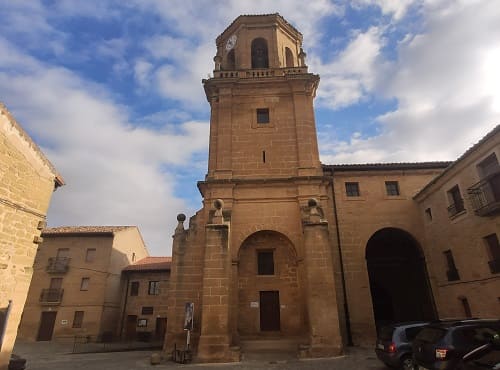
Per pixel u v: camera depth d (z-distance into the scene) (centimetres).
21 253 1196
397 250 2372
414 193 2095
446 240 1786
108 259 3275
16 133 1195
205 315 1540
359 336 1761
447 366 730
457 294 1695
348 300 1839
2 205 1133
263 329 1777
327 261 1611
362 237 1980
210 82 2270
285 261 1888
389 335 1082
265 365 1319
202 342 1489
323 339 1480
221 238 1667
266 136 2145
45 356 2070
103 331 3091
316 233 1666
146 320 3316
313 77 2250
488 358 637
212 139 2155
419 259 2020
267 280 1856
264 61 2572
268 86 2286
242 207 1923
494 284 1448
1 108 1128
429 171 2125
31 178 1263
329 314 1520
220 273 1608
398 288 2416
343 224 2008
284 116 2205
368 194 2084
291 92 2264
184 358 1477
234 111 2231
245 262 1891
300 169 2014
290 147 2111
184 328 1564
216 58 2467
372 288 2538
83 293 3152
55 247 3331
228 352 1462
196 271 1809
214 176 2008
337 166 2131
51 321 3066
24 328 3023
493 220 1450
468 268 1616
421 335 853
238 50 2520
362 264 1917
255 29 2559
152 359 1480
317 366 1244
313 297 1555
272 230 1867
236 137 2147
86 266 3250
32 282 3195
